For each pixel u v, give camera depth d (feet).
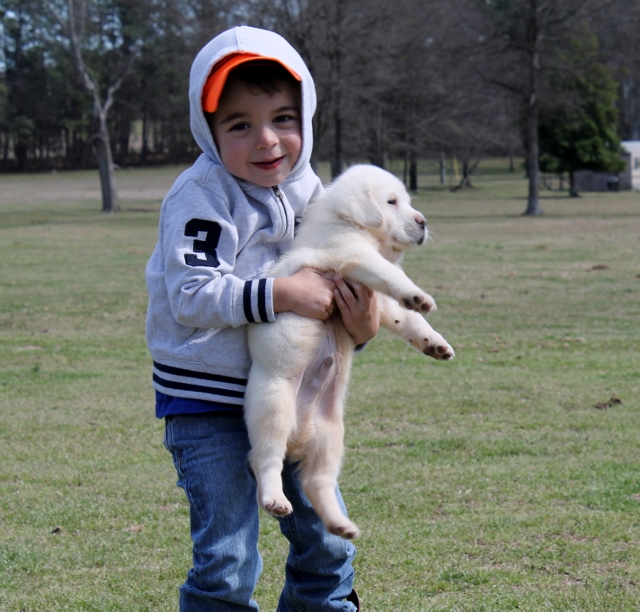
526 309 39.47
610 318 37.01
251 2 110.52
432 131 161.68
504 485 17.25
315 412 9.90
